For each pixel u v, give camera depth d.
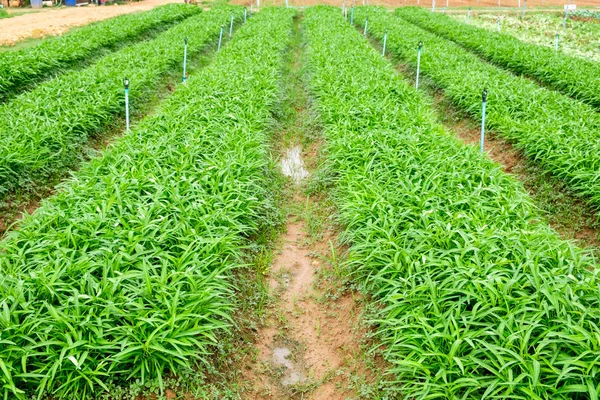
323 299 5.07
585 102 10.37
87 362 3.52
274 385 4.11
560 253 4.27
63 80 10.02
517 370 3.35
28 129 7.45
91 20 23.55
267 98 9.30
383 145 6.80
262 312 4.85
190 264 4.43
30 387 3.41
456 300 4.00
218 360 4.04
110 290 3.88
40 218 4.92
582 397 3.18
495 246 4.34
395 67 13.89
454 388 3.30
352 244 5.41
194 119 7.79
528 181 7.11
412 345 3.69
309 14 22.36
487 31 18.23
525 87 10.13
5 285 3.89
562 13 27.33
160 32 19.16
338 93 9.37
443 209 5.17
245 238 5.65
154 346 3.53
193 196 5.40
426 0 35.94
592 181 6.25
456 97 9.75
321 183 7.01
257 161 6.59
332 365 4.31
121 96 9.52
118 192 5.12
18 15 26.48
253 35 15.89
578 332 3.41
